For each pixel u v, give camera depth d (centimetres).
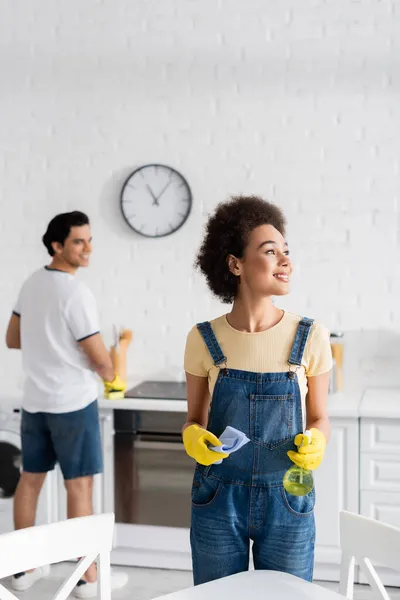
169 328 381
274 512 174
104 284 385
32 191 388
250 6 365
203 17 369
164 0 372
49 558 160
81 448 300
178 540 329
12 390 391
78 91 382
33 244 389
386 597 157
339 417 313
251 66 367
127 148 380
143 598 307
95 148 382
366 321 364
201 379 188
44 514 341
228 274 183
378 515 312
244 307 181
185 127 374
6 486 354
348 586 162
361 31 357
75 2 379
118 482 333
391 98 357
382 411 307
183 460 327
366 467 312
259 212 180
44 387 298
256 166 369
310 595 143
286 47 363
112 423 331
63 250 296
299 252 368
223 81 370
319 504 316
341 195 363
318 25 360
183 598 142
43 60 383
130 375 385
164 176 376
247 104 369
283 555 175
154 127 377
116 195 381
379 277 362
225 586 147
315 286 367
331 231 365
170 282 379
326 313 367
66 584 163
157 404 326
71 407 297
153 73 375
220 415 179
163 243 379
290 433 176
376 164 360
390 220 360
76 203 385
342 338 358
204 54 371
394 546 154
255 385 176
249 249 178
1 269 392
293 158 366
